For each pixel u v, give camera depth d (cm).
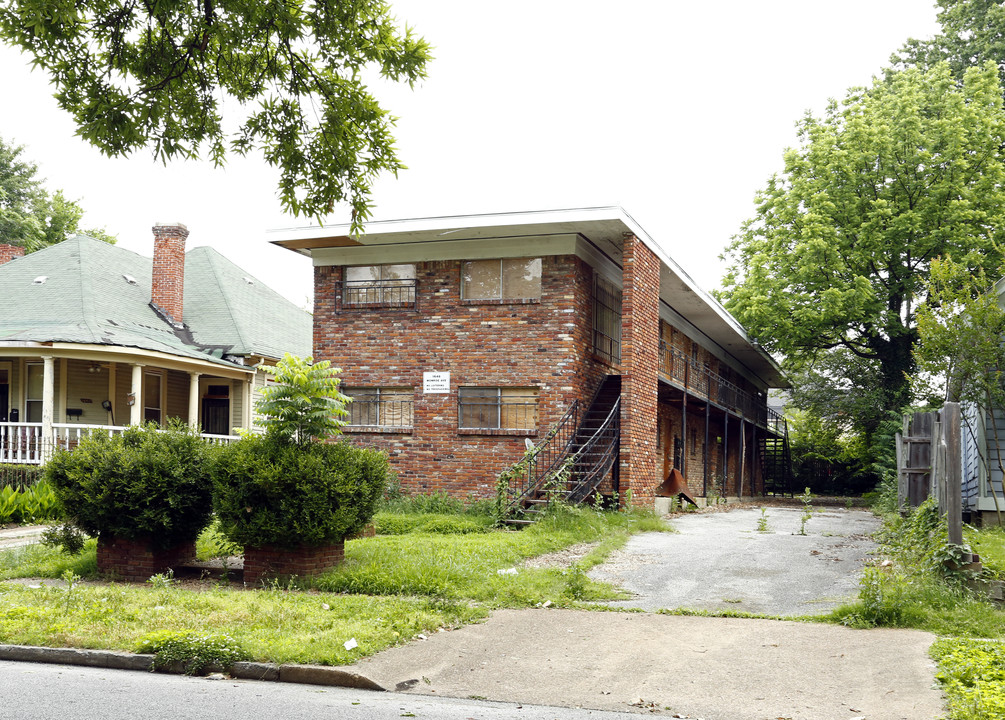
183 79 1045
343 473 1136
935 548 1009
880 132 2955
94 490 1176
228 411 2761
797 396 3612
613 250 2159
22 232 4169
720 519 2102
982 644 779
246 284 3247
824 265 2988
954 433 1027
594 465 1914
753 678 718
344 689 700
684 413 2441
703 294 2553
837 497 3884
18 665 764
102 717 596
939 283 1911
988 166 2873
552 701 666
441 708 641
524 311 2020
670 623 920
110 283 2667
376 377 2116
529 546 1384
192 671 736
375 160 1135
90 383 2411
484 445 2016
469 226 1934
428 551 1281
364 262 2147
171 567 1241
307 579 1111
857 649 797
